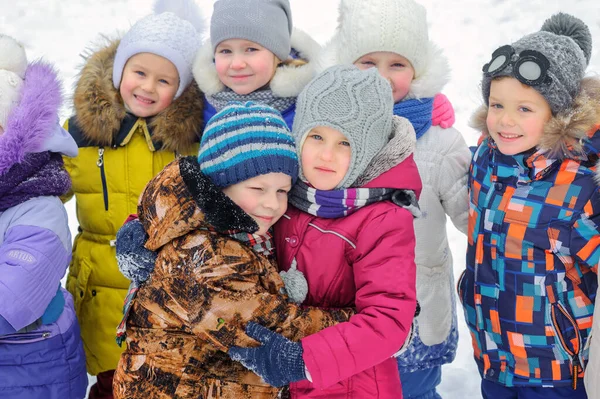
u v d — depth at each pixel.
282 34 2.35
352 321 1.57
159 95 2.35
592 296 1.97
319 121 1.65
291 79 2.29
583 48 2.19
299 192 1.71
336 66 1.74
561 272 1.95
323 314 1.62
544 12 5.77
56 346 2.08
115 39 2.54
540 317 1.97
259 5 2.28
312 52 2.61
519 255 1.98
